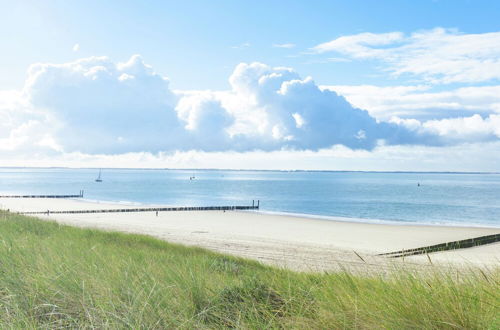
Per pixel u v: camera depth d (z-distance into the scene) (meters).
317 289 4.14
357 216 59.62
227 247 20.05
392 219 55.91
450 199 99.44
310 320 3.33
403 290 3.49
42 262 5.12
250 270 8.70
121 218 45.91
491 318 2.85
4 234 8.73
